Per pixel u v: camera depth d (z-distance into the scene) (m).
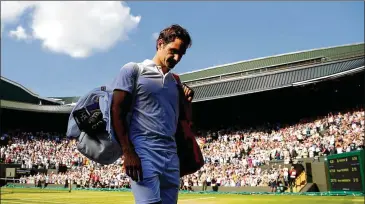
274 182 30.11
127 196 26.00
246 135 45.81
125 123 3.00
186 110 3.50
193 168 3.50
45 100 73.94
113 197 24.59
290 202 17.83
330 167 25.89
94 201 20.39
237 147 42.59
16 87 72.25
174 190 3.21
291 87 42.03
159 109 3.09
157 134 3.06
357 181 22.58
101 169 48.84
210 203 18.41
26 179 51.09
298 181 29.55
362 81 40.50
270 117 51.78
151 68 3.12
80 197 24.89
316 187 28.86
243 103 53.56
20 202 19.61
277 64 53.94
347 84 42.44
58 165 53.16
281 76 43.84
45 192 33.50
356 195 22.09
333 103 46.09
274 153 35.56
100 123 3.16
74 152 57.00
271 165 34.22
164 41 3.14
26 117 67.62
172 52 3.11
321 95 46.91
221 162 40.97
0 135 62.22
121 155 3.35
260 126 47.94
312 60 51.34
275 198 21.92
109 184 43.75
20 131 65.75
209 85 50.19
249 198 22.52
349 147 28.98
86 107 3.23
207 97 48.66
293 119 49.91
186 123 3.49
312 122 40.69
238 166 37.16
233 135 47.47
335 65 40.00
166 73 3.18
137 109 3.07
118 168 47.47
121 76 3.03
